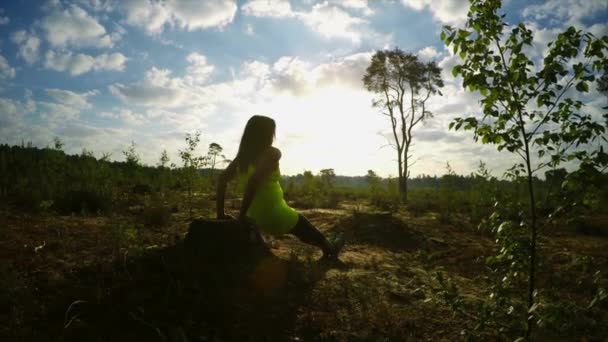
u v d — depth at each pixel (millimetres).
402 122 30016
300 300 3320
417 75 30062
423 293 3773
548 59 2490
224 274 3479
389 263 4867
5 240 4023
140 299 2955
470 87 2674
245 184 3998
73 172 9703
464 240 7000
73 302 2838
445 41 2740
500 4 2590
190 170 8375
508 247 2682
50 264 3469
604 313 3438
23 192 6445
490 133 2645
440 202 12273
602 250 6168
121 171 11844
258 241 3885
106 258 3703
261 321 2951
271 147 3834
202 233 3711
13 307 2672
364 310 3270
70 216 5668
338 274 3988
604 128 2299
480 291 4047
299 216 4133
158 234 5000
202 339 2633
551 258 5379
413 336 2975
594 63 2367
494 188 2938
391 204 13023
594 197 2412
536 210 2662
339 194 16891
